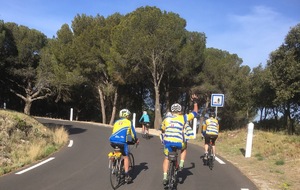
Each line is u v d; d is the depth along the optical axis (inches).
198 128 1534.2
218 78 1382.9
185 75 1325.0
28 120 594.2
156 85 1285.7
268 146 538.0
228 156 518.0
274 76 832.9
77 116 1993.1
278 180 341.1
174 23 1224.2
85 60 1429.6
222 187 301.0
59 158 442.9
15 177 324.5
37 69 1743.4
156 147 588.4
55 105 2058.3
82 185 296.5
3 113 537.3
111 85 1503.4
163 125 287.7
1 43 1573.6
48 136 588.1
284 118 1012.5
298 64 773.9
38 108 2069.4
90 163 409.1
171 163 275.4
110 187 291.7
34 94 1759.4
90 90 1771.7
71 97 1904.5
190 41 1337.4
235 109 1441.9
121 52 1278.3
